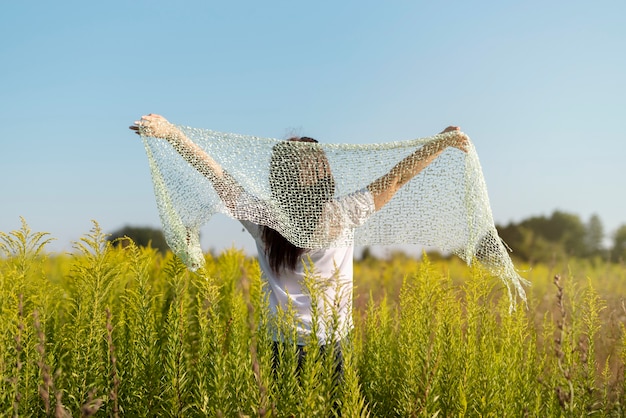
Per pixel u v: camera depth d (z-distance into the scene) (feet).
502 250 13.15
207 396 10.67
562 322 10.14
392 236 13.00
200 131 12.67
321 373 10.58
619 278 29.84
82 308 12.80
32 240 13.21
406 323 13.58
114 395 9.97
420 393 10.94
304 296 12.12
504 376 11.93
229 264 22.02
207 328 11.53
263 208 12.43
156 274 19.89
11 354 10.77
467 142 12.80
